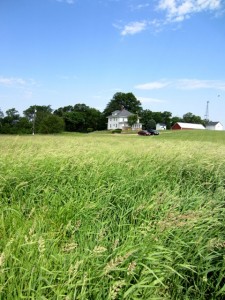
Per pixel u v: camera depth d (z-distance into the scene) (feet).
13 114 485.97
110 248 11.72
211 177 23.17
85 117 495.00
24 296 8.13
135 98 544.21
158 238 11.91
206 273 11.08
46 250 10.62
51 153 25.85
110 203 16.31
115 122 485.56
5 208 14.35
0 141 50.31
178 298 10.52
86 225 13.69
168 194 16.98
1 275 8.63
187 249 12.28
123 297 9.03
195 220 12.50
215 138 177.17
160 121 538.47
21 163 21.25
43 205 16.06
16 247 10.61
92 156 26.66
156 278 10.32
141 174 21.59
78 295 8.62
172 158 27.84
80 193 17.49
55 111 558.15
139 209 14.85
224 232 13.64
